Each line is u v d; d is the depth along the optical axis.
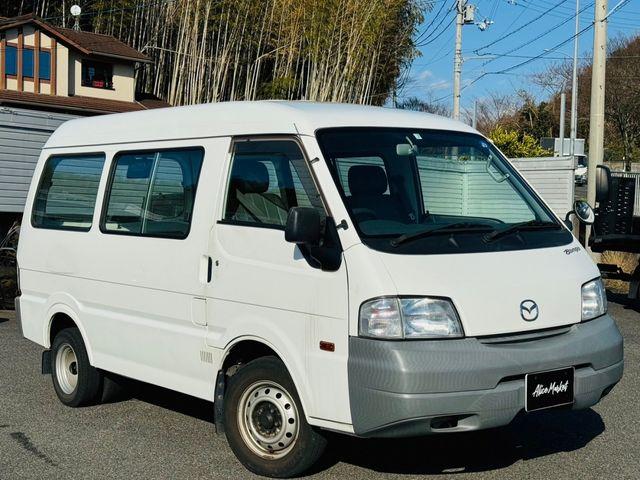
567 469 5.19
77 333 6.68
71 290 6.57
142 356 5.86
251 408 5.07
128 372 6.05
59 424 6.35
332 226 4.63
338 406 4.48
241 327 5.03
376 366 4.29
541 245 5.05
